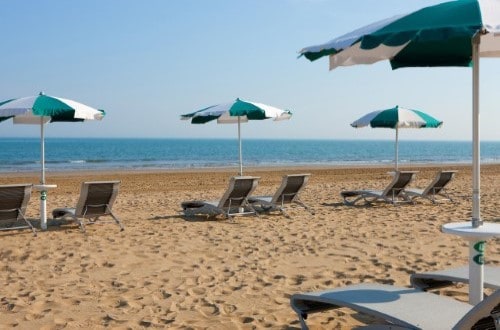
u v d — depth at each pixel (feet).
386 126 36.42
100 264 21.24
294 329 14.20
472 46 12.12
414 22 9.78
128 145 392.88
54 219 31.01
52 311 15.65
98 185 27.22
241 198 31.94
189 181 71.92
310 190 52.19
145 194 50.67
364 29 10.89
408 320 10.90
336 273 19.77
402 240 25.39
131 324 14.60
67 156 206.49
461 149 374.63
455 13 9.61
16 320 14.87
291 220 31.50
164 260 21.84
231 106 31.73
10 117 26.05
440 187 39.50
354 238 25.95
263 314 15.35
